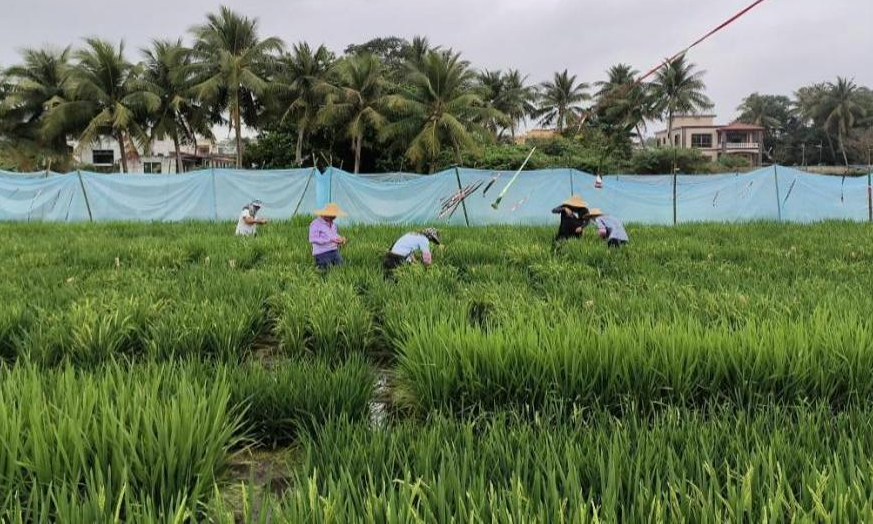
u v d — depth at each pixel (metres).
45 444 2.74
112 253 10.91
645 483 2.60
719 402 4.16
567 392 4.13
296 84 43.12
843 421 3.34
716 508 2.35
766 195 20.14
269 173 20.09
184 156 65.19
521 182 19.45
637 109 63.78
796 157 92.12
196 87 41.81
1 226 16.91
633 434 3.30
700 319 5.45
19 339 5.62
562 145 50.38
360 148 44.03
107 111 42.91
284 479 3.64
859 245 11.87
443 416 3.71
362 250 11.31
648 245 12.07
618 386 4.16
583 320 5.16
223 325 5.75
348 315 6.15
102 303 6.25
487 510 2.36
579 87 71.12
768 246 12.20
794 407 3.72
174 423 2.92
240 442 4.09
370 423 3.93
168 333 5.62
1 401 3.02
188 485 2.87
